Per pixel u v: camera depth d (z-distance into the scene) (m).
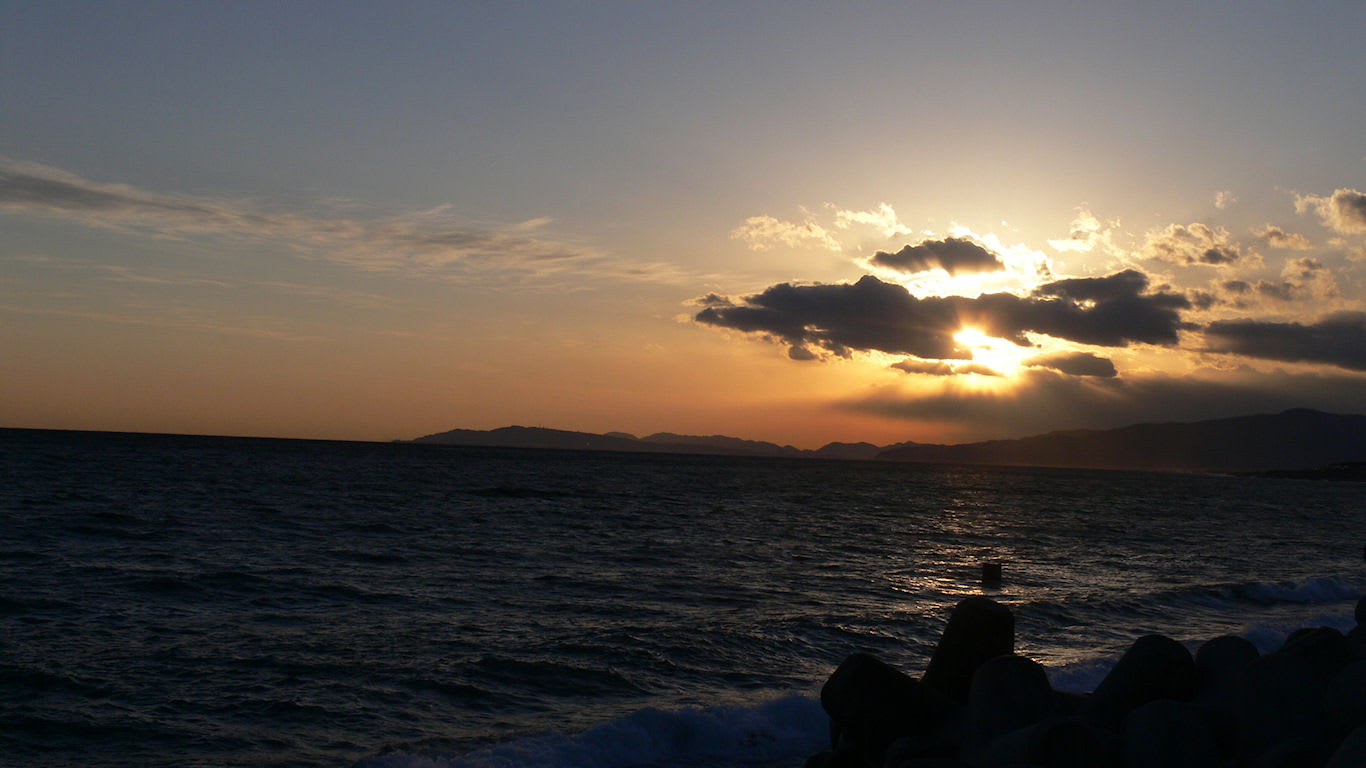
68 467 73.62
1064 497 96.00
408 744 9.62
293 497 51.47
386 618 16.83
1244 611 20.48
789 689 12.38
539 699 11.63
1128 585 25.33
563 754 8.99
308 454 143.88
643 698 11.78
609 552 29.56
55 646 13.70
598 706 11.38
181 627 15.47
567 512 48.22
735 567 26.56
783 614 18.12
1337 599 23.30
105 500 43.88
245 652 13.70
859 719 7.12
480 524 38.81
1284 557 35.56
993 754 6.06
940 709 7.22
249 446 184.12
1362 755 4.60
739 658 14.02
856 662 7.30
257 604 17.97
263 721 10.45
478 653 13.89
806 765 6.99
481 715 10.90
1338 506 95.31
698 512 52.06
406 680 12.28
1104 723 7.16
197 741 9.75
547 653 13.95
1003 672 6.85
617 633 15.48
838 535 39.56
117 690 11.50
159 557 24.53
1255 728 6.04
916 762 5.66
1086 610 19.25
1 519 32.94
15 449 105.62
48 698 11.05
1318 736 5.85
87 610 16.66
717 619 17.28
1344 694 5.79
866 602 20.39
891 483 124.00
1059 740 5.78
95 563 22.88
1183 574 28.50
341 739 9.87
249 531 32.44
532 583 22.00
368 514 41.94
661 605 19.14
